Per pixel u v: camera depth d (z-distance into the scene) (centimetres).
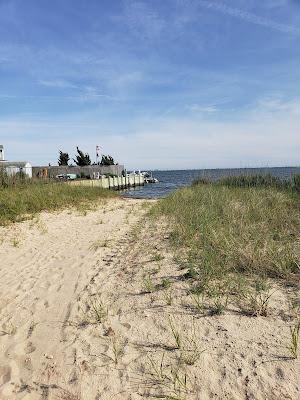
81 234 1028
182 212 1107
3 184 1927
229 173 2014
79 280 610
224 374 318
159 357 354
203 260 591
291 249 592
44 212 1398
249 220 863
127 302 492
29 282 612
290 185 1614
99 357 366
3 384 336
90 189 2233
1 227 1070
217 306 429
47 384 332
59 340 409
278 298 446
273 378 306
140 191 3903
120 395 308
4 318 475
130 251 777
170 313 441
